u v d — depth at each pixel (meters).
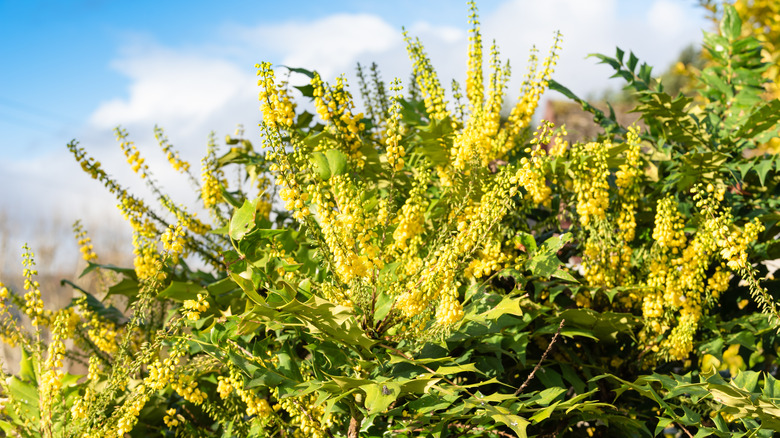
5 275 13.26
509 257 1.99
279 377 1.71
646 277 2.11
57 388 1.88
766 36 4.60
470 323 1.79
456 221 1.85
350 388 1.54
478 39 2.23
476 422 1.75
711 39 2.82
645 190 2.56
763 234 2.27
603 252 2.00
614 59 2.64
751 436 1.62
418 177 1.91
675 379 1.74
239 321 1.66
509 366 2.05
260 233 1.78
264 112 1.59
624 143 2.09
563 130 1.72
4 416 1.99
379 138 2.47
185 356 2.28
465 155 1.87
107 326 2.46
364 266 1.63
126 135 2.26
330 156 1.74
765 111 2.16
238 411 1.94
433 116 2.21
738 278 2.29
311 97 2.07
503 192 1.65
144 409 2.18
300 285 1.69
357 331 1.57
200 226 2.46
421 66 2.23
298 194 1.61
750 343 2.03
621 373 2.14
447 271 1.56
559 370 2.13
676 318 2.07
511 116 2.23
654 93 2.24
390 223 1.92
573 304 2.18
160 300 2.47
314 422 1.75
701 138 2.41
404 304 1.60
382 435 1.77
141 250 2.25
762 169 2.17
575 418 1.89
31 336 2.00
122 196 2.27
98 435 1.74
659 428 1.70
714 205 1.83
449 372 1.54
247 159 2.65
